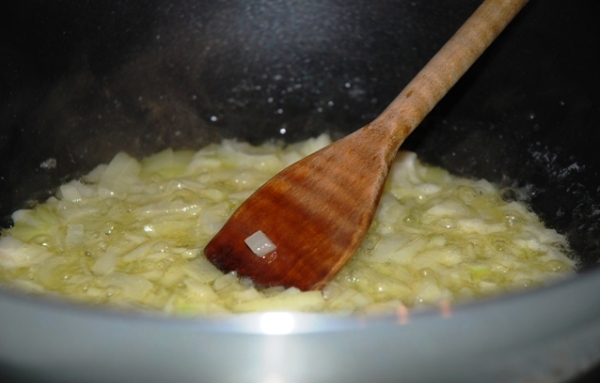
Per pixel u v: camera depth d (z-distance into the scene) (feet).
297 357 0.90
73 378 0.94
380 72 1.65
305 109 1.69
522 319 0.92
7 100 1.40
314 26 1.63
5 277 1.33
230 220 1.31
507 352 0.93
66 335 0.91
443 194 1.53
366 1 1.59
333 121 1.69
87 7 1.46
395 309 1.23
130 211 1.46
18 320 0.92
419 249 1.38
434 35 1.58
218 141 1.67
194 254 1.35
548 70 1.45
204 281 1.28
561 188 1.46
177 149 1.65
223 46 1.62
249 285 1.26
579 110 1.42
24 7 1.38
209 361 0.91
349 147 1.35
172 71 1.61
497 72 1.52
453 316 0.90
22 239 1.40
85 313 0.90
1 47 1.37
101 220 1.44
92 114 1.54
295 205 1.31
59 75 1.47
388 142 1.34
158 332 0.90
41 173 1.48
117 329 0.90
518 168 1.53
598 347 0.98
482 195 1.53
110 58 1.53
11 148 1.42
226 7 1.59
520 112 1.51
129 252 1.36
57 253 1.37
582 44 1.38
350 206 1.30
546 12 1.42
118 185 1.53
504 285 1.32
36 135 1.46
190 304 1.24
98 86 1.53
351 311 1.23
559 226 1.44
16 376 0.96
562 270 1.35
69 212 1.45
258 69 1.66
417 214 1.47
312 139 1.65
